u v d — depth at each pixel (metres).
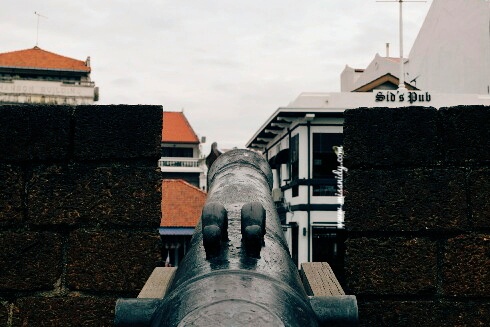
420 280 3.29
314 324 2.05
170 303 2.04
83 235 3.44
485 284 3.26
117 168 3.48
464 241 3.29
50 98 30.88
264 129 23.39
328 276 3.18
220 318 1.74
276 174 24.55
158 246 3.46
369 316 3.29
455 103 19.48
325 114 19.27
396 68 26.95
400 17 20.67
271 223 2.90
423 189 3.33
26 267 3.41
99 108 3.48
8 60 32.25
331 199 19.25
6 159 3.45
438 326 3.26
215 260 2.24
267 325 1.72
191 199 22.39
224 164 3.82
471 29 23.80
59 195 3.46
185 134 41.44
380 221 3.33
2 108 3.45
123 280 3.42
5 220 3.44
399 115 3.35
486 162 3.31
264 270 2.19
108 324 3.39
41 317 3.39
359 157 3.36
